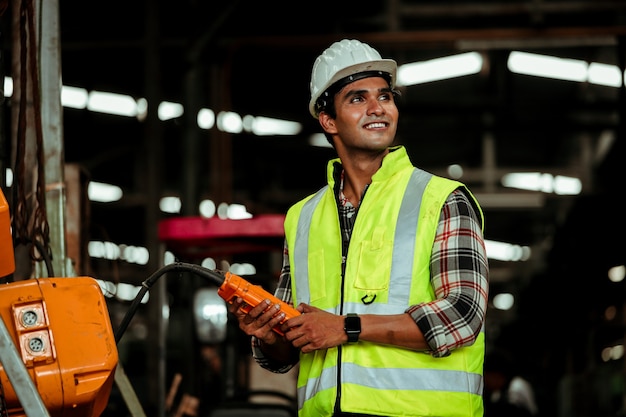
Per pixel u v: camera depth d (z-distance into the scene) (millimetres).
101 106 15570
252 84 15094
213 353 8633
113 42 13031
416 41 12305
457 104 14672
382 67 3305
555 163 20891
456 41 12523
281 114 15797
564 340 19469
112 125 15617
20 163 4152
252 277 8156
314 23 13773
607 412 17766
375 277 3141
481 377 3166
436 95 17312
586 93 16906
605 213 15445
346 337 3023
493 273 28141
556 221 22344
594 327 18953
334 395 3098
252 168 15828
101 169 17922
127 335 20156
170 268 3264
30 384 2646
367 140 3252
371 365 3084
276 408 5715
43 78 4418
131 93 15242
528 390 8891
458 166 20375
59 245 4383
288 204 18922
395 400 3053
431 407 3051
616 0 13359
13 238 4129
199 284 9039
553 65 15422
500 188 21047
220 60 11773
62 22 12945
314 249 3326
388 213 3193
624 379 16812
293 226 3453
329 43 11961
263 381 7906
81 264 5520
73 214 5496
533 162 20859
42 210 4148
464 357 3102
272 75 14805
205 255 7344
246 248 7156
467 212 3146
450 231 3125
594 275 17484
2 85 4262
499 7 13547
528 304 21531
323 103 3336
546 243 24359
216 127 11594
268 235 6547
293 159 18125
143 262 21312
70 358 2889
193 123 11312
